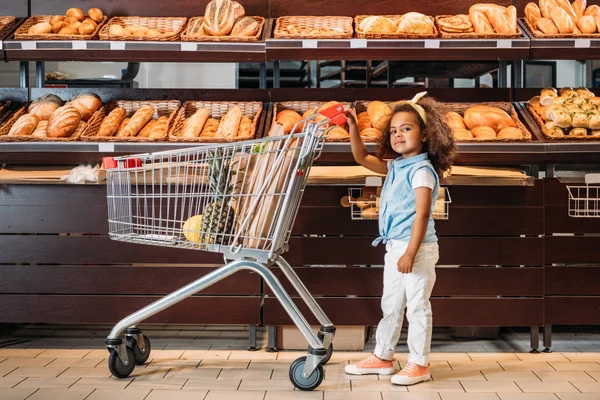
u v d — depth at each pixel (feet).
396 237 8.98
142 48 10.63
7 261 10.69
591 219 10.59
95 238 10.66
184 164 8.82
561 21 11.00
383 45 10.65
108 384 8.81
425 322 8.84
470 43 10.64
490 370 9.57
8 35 11.05
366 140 10.38
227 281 10.64
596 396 8.30
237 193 8.68
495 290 10.64
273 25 12.03
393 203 8.98
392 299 9.11
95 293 10.70
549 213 10.61
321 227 10.62
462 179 10.41
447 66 14.17
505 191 10.58
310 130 8.11
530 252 10.62
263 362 10.00
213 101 11.81
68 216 10.66
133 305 10.69
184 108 11.53
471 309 10.66
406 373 8.81
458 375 9.29
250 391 8.50
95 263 10.68
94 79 16.33
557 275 10.64
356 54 10.73
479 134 10.71
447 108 9.52
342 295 10.67
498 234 10.61
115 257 10.67
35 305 10.73
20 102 11.94
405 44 10.64
